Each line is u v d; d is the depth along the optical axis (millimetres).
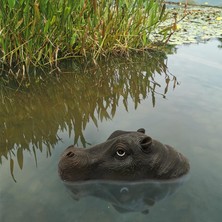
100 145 648
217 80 1182
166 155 633
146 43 1599
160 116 892
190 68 1332
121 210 532
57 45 1294
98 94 1101
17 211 524
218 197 555
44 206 537
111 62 1421
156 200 562
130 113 926
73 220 504
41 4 1222
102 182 621
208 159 670
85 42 1399
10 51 1222
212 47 1672
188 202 546
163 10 1485
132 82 1208
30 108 996
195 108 944
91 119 901
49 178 618
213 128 812
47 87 1146
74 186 601
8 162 686
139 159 619
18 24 1168
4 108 997
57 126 874
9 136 827
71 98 1069
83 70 1315
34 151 731
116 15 1466
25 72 1255
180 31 2072
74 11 1364
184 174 625
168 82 1186
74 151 626
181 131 794
